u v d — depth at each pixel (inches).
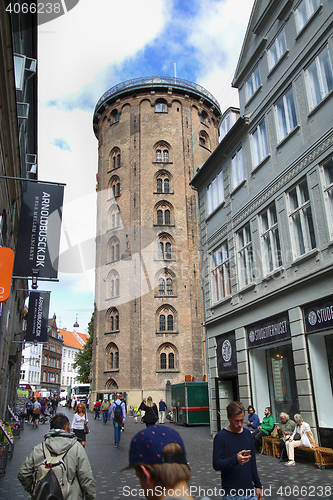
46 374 3417.8
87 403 1801.2
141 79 1691.7
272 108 515.5
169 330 1406.3
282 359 454.3
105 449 486.9
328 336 382.9
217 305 639.8
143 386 1347.2
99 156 1749.5
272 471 323.3
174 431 69.0
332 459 330.0
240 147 604.4
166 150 1632.6
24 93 674.2
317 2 442.6
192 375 1373.0
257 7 569.6
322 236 400.5
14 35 547.5
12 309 853.8
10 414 861.2
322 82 423.5
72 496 136.7
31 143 892.0
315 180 417.4
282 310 451.5
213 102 1780.3
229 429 153.0
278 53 515.8
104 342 1455.5
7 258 351.9
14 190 580.7
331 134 398.3
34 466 139.6
